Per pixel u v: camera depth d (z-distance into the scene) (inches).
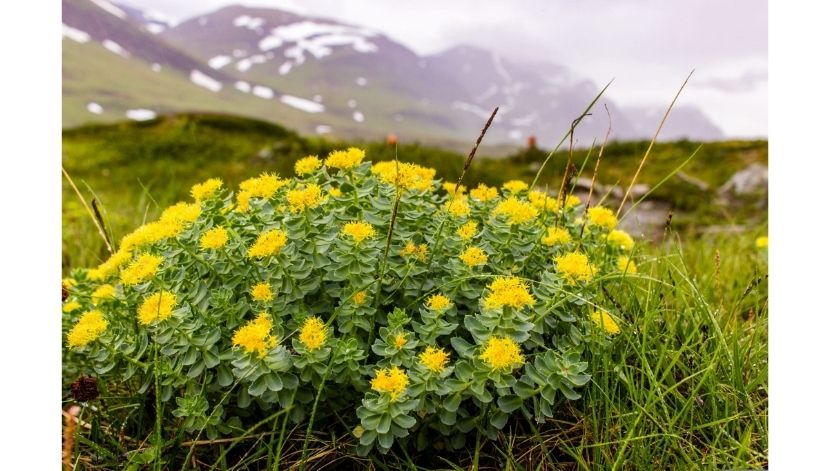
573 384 16.7
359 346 18.3
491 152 1331.2
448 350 20.1
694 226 71.6
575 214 27.3
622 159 141.2
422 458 18.6
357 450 16.6
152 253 21.1
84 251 40.5
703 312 22.1
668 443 17.7
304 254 19.8
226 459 18.6
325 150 110.1
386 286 20.2
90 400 19.2
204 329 18.6
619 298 24.3
